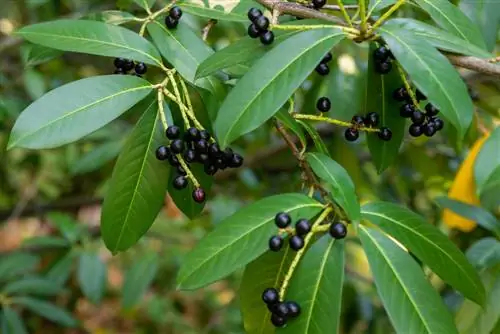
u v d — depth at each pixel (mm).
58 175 2061
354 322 1588
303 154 852
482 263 977
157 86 866
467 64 857
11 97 1619
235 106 794
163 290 2305
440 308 788
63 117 825
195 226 1750
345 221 815
